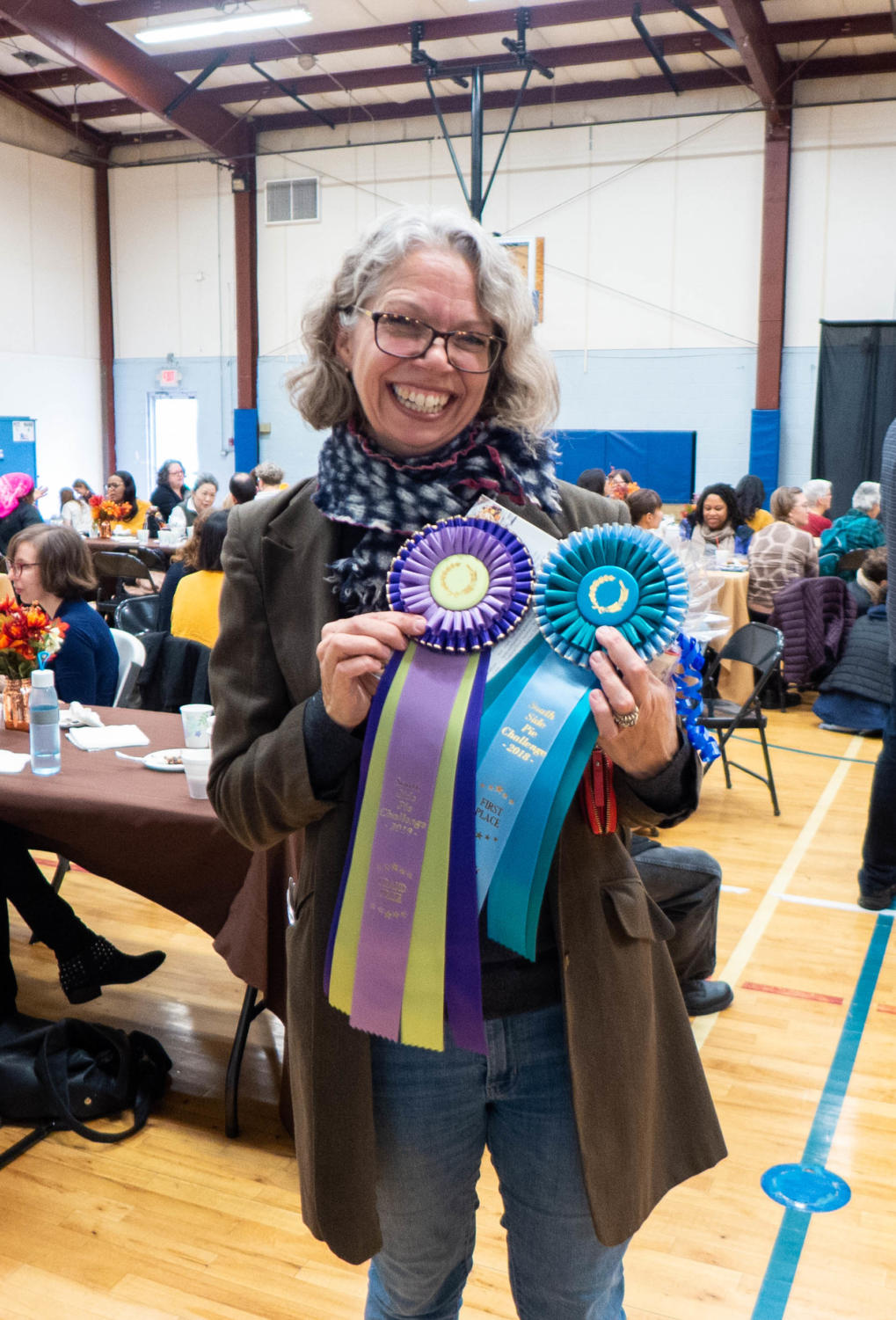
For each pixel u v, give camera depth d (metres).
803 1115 2.39
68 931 2.59
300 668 1.04
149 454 15.02
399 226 0.97
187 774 2.30
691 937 2.71
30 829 2.36
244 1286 1.86
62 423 14.50
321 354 1.04
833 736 6.02
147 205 14.45
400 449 1.03
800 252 11.44
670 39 11.05
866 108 11.01
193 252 14.30
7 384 13.72
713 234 11.75
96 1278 1.87
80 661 3.28
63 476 14.61
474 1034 0.98
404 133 12.97
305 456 14.11
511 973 1.03
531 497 1.02
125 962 2.65
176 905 2.27
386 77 12.17
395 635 0.95
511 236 12.55
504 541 0.99
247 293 13.94
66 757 2.65
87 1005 2.85
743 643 4.65
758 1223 2.03
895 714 3.40
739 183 11.59
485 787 0.96
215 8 10.90
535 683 0.96
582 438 12.19
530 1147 1.05
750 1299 1.84
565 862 1.01
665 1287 1.86
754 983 3.04
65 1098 2.29
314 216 13.53
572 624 0.94
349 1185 1.02
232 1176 2.17
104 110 13.77
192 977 3.03
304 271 13.70
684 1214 2.06
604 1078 1.00
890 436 3.05
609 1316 1.14
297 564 1.05
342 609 1.04
